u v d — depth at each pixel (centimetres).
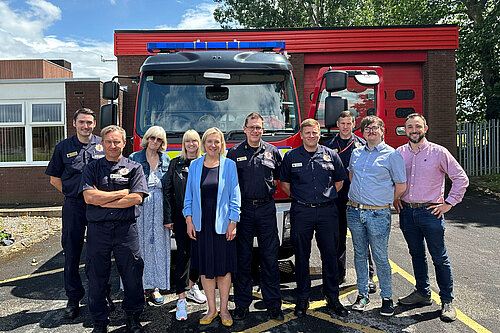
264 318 394
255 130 380
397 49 1178
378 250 386
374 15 2495
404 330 358
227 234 370
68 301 403
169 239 420
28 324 384
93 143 411
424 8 1784
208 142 374
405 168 385
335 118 464
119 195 348
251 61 491
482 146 1347
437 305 411
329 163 394
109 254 355
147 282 412
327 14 2575
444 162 380
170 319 396
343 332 359
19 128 1024
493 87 1461
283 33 1174
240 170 386
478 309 396
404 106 1212
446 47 1177
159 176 421
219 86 483
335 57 1194
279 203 445
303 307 393
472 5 1630
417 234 397
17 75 1698
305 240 392
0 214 902
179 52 504
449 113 1195
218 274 370
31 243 700
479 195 1080
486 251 591
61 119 1017
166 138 455
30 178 1020
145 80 485
